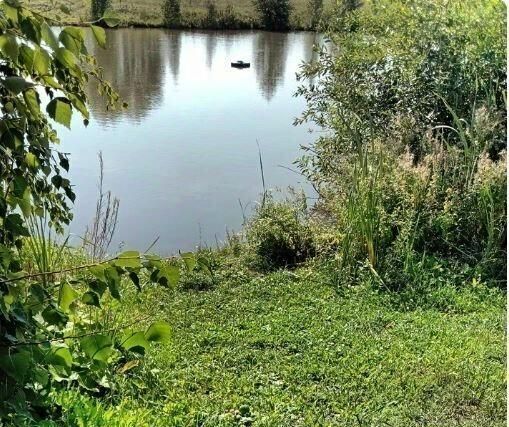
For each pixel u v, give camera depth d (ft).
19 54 5.72
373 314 16.38
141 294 17.26
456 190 19.75
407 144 22.17
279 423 11.69
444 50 23.54
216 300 17.38
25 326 7.23
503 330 15.64
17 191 6.81
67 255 17.89
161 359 13.69
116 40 86.12
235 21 108.06
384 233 18.75
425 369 13.67
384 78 24.09
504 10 24.09
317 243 20.25
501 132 21.59
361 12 26.37
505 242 18.93
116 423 10.27
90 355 7.39
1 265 6.58
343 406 12.43
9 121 6.38
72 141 38.83
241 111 47.96
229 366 13.85
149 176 32.71
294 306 16.98
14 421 7.55
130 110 47.16
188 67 67.26
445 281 17.90
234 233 23.09
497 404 12.46
